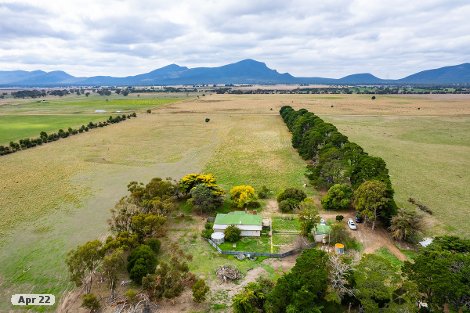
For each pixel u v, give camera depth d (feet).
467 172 276.82
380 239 173.47
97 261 138.10
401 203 214.69
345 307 124.47
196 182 221.46
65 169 294.25
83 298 124.47
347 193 207.82
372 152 341.62
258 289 126.52
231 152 352.08
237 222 180.04
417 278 115.85
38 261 155.63
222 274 142.82
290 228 185.26
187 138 428.15
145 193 198.80
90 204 218.79
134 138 429.79
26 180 265.34
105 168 297.94
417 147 364.79
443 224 186.91
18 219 197.26
